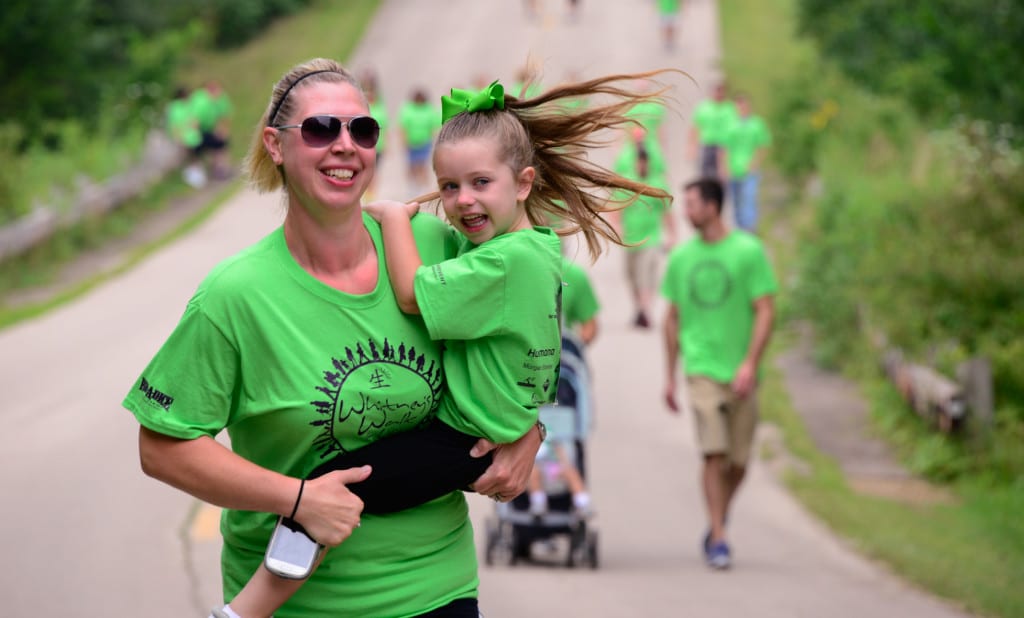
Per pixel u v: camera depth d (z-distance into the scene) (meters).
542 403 9.73
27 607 19.56
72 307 47.41
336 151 8.91
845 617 19.72
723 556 23.12
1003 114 42.69
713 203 23.70
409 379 9.31
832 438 35.25
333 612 9.27
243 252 9.17
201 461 8.84
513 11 118.94
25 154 67.62
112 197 67.56
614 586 21.72
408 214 9.71
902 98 56.47
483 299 9.24
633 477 30.39
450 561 9.62
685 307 24.11
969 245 38.72
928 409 33.34
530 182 9.84
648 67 98.38
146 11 107.94
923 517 28.27
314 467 9.24
